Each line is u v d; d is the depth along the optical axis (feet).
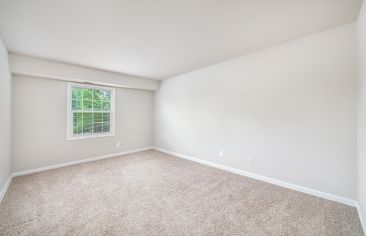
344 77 6.81
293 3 5.29
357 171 6.48
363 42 5.42
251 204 6.97
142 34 7.22
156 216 6.16
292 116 8.18
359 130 6.07
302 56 7.78
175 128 14.98
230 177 9.87
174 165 12.15
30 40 7.63
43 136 11.05
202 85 12.50
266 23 6.48
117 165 12.11
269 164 9.06
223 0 5.08
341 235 5.22
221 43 8.23
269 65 8.87
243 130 10.14
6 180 8.52
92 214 6.25
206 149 12.35
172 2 5.13
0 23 6.18
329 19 6.28
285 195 7.66
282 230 5.44
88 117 13.26
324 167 7.36
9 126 9.18
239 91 10.24
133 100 16.05
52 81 11.36
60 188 8.38
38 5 5.16
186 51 9.20
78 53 9.27
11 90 9.64
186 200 7.30
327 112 7.23
